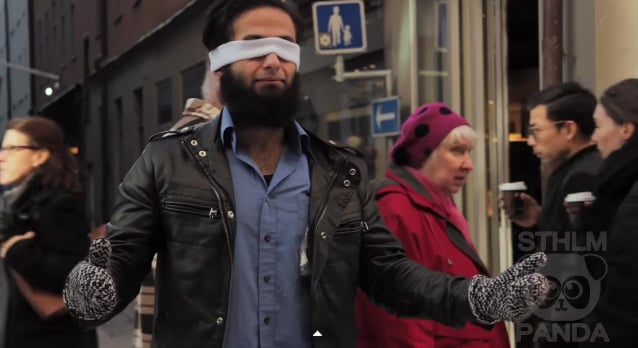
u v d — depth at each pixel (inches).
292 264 55.6
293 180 57.2
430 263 84.0
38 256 91.7
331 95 192.9
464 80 176.4
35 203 94.3
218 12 58.2
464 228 92.8
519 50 161.0
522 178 132.3
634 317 69.2
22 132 98.3
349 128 197.8
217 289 53.1
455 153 90.0
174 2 185.9
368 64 198.4
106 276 48.7
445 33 183.5
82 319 50.2
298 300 55.4
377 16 200.4
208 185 54.4
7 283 94.8
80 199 100.0
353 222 56.9
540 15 132.7
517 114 159.6
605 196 78.2
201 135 57.0
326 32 187.9
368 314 79.2
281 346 54.7
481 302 50.9
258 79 56.0
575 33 128.6
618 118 76.4
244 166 56.6
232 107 56.4
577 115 92.4
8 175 98.6
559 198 90.6
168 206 54.1
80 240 96.3
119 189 56.9
